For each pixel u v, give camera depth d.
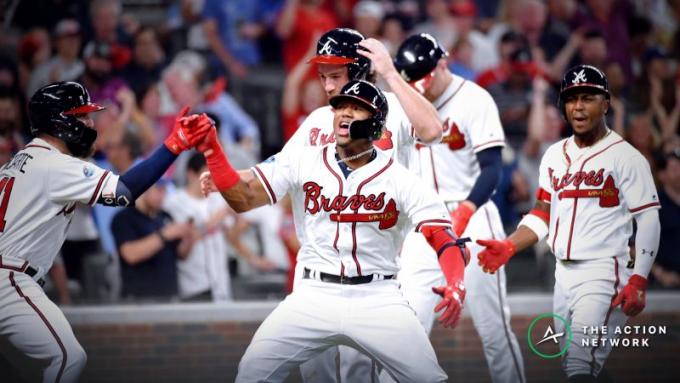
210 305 27.92
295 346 16.11
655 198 17.75
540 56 35.88
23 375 18.45
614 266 18.05
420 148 21.11
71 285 30.22
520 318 27.44
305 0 36.44
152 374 24.95
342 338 16.28
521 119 34.06
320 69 17.84
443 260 15.98
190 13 37.25
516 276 30.91
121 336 27.48
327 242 16.19
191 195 28.94
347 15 37.38
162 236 28.22
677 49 38.88
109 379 24.47
